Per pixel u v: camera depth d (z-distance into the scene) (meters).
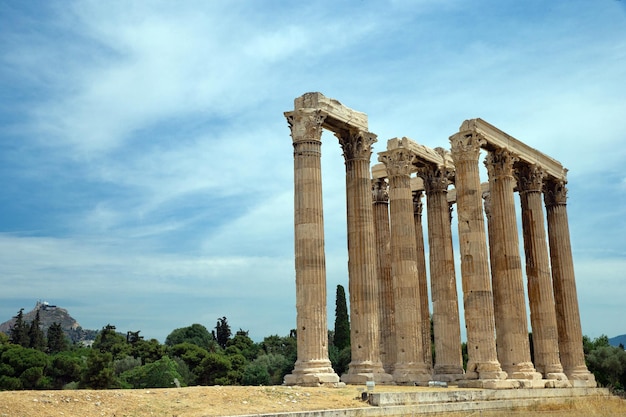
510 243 47.72
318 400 30.31
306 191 39.03
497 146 49.09
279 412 26.20
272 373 123.12
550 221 58.22
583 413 37.44
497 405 37.84
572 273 57.03
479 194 46.06
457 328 48.97
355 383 39.75
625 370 84.06
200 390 29.06
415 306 46.38
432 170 52.31
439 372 47.31
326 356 37.50
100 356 109.94
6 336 180.38
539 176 54.09
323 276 38.47
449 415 33.12
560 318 56.16
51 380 118.12
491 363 42.81
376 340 41.19
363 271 41.56
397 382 44.34
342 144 43.94
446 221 51.72
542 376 49.84
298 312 37.84
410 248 47.41
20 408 22.25
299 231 38.69
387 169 49.06
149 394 27.00
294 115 40.34
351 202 42.91
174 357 133.62
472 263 44.69
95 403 24.30
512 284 46.88
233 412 25.53
